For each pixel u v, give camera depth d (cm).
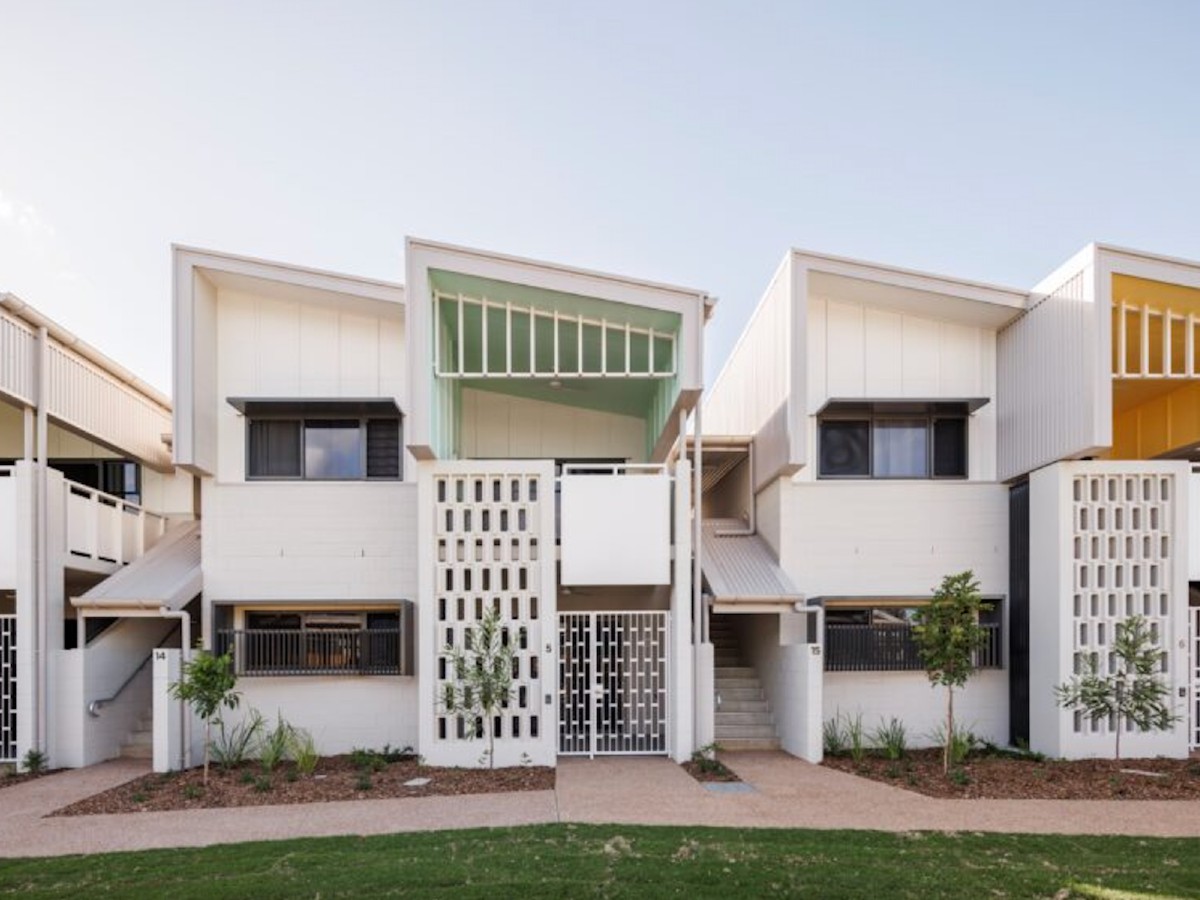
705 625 1337
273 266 1341
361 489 1389
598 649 1335
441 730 1238
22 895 651
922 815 895
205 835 848
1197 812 912
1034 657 1341
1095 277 1232
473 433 1686
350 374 1416
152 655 1412
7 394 1256
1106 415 1219
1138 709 1173
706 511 2238
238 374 1410
